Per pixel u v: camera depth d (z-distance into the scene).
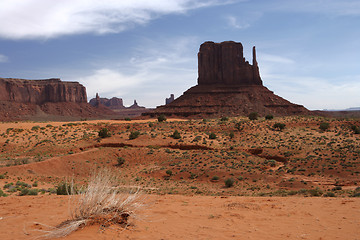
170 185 45.25
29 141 74.88
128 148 68.69
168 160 62.56
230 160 61.22
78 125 97.56
